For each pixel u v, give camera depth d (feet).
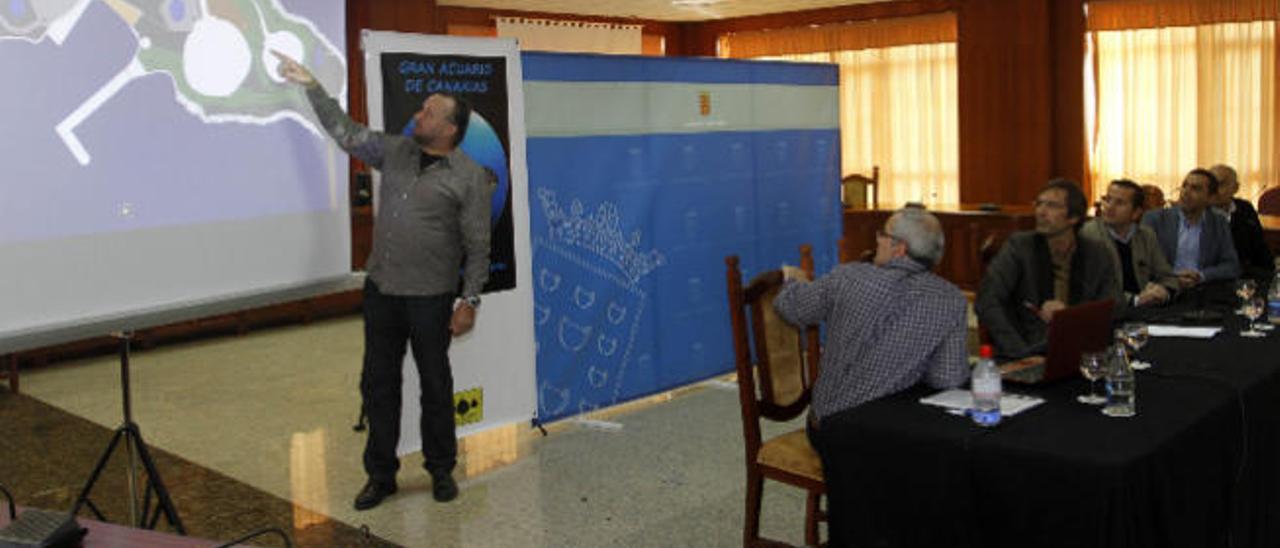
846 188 32.04
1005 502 8.27
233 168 9.64
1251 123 31.50
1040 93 34.17
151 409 19.20
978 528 8.47
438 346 13.30
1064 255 13.42
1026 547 8.23
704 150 17.94
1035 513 8.11
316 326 27.81
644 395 17.49
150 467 10.47
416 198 12.80
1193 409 9.06
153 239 9.07
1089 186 34.19
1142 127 33.24
